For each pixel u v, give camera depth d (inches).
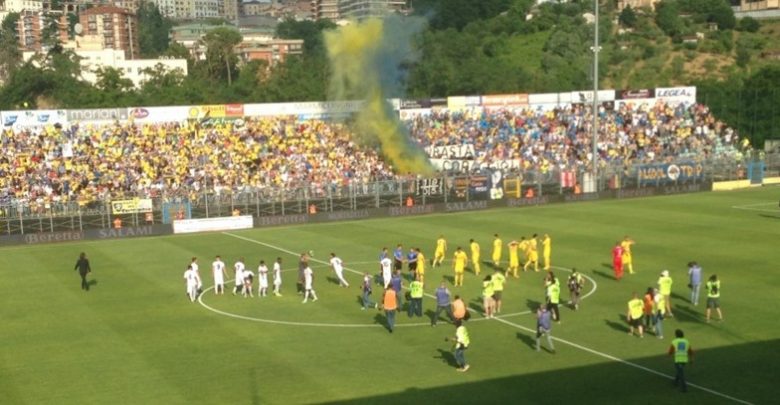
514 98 4202.8
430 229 2647.6
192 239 2598.4
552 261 2066.9
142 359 1337.4
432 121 4062.5
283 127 3799.2
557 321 1509.6
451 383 1186.6
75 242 2600.9
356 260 2166.6
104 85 5369.1
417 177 3132.4
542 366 1257.4
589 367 1247.5
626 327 1467.8
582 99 4259.4
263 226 2822.3
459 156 3806.6
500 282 1598.2
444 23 7421.3
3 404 1144.8
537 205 3154.5
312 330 1494.8
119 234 2667.3
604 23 7199.8
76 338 1472.7
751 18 7421.3
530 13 7504.9
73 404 1136.2
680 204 3051.2
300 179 3336.6
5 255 2377.0
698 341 1370.6
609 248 2220.7
